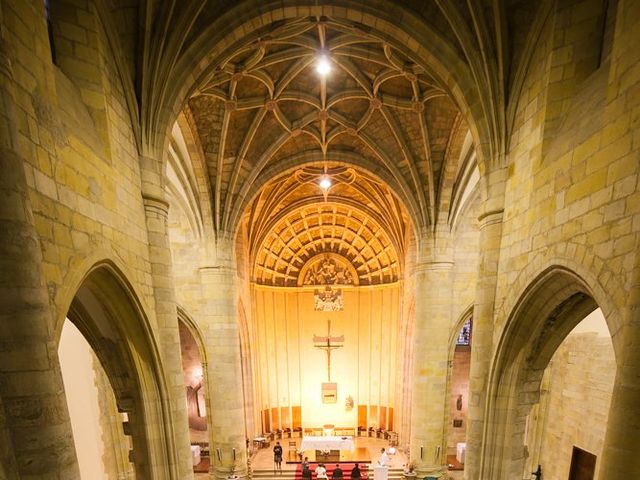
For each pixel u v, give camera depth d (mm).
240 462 15070
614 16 5461
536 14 6613
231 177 14242
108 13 6273
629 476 3396
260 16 7883
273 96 12500
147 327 6742
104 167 5621
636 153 4055
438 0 7148
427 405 15141
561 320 6832
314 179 18953
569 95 5949
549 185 5777
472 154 13414
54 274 4176
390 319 22875
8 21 3789
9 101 3207
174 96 7426
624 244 4160
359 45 10750
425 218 14945
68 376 10195
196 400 20000
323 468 15938
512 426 7094
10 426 3025
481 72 7309
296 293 24469
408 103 12500
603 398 9711
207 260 14641
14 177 3133
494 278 7414
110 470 11492
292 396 23953
